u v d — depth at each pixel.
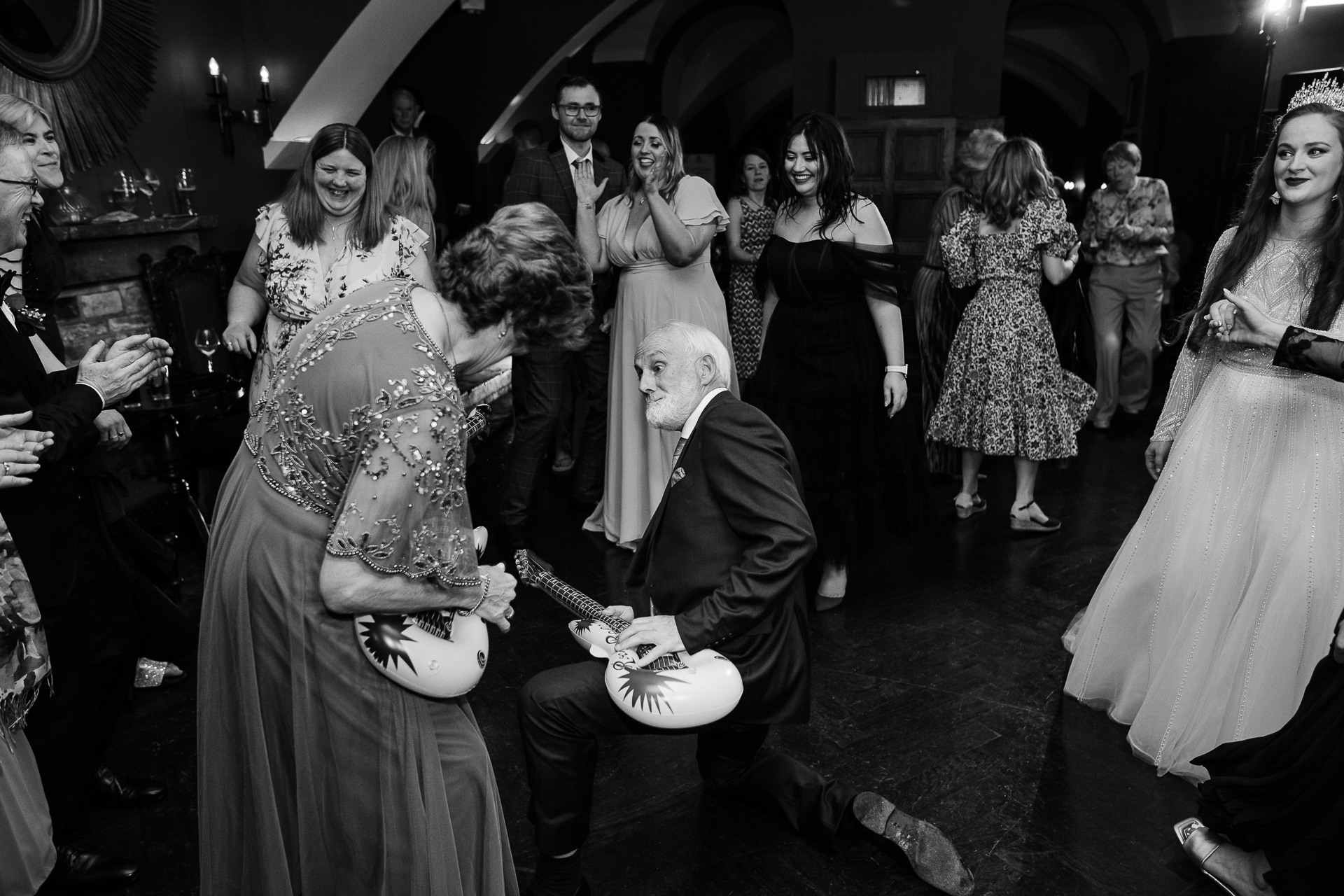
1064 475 4.98
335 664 1.51
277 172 6.21
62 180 2.43
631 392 3.81
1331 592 2.19
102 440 2.31
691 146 17.55
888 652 3.14
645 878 2.10
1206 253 7.84
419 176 3.79
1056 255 3.94
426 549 1.45
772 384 3.35
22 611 1.82
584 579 3.72
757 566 1.78
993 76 9.30
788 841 2.22
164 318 4.60
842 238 3.17
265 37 5.98
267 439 1.52
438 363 1.45
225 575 1.54
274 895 1.61
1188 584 2.43
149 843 2.24
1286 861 1.83
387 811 1.55
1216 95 9.65
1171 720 2.40
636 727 1.88
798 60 9.65
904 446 3.41
